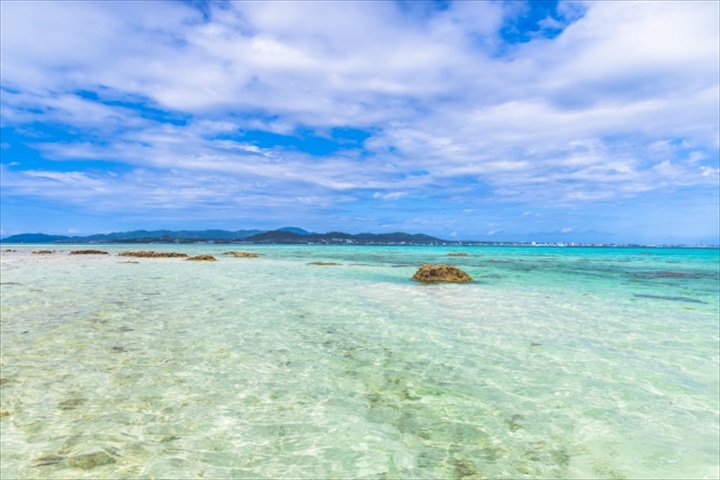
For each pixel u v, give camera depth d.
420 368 8.10
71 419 5.64
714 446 5.35
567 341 10.16
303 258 50.50
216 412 6.02
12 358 8.12
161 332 10.43
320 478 4.47
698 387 7.32
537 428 5.78
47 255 48.81
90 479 4.28
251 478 4.43
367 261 44.44
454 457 4.98
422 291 18.84
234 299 15.81
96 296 15.91
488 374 7.83
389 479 4.49
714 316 13.36
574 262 45.47
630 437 5.56
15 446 4.90
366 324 11.73
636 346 9.80
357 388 7.07
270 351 9.02
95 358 8.25
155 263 35.94
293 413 6.07
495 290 19.44
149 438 5.22
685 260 52.00
